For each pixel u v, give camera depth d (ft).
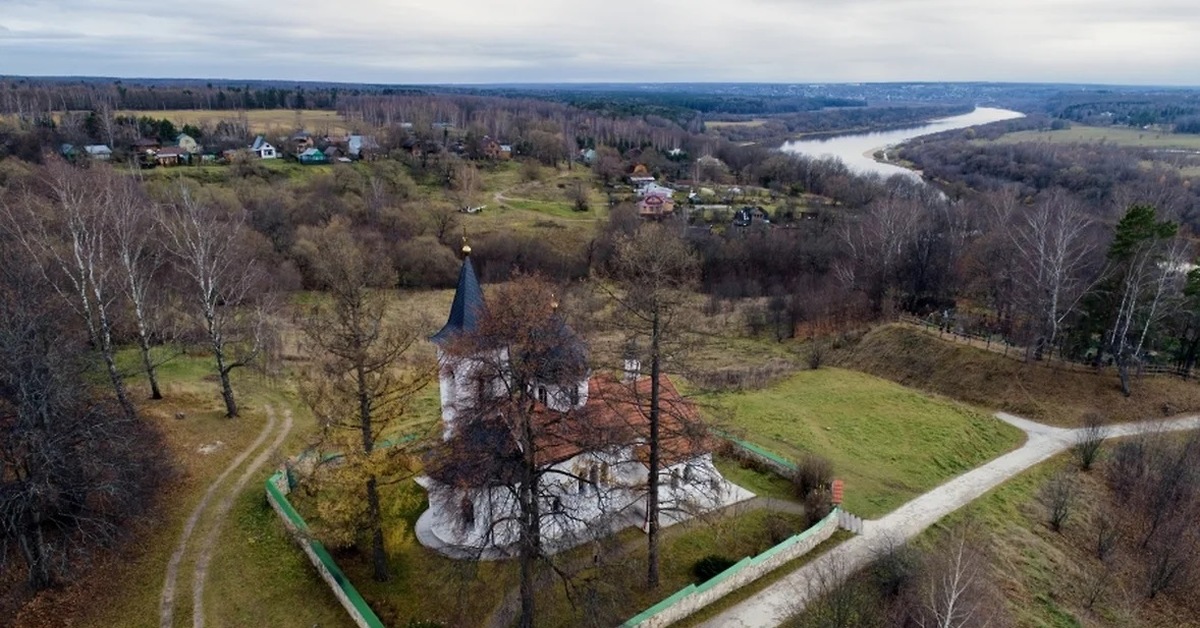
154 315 182.09
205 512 117.91
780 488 134.92
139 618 93.35
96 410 102.27
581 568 106.93
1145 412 173.37
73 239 141.90
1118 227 188.03
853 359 234.38
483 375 85.76
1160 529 131.54
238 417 152.56
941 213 334.44
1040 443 165.07
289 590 99.76
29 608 92.38
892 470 148.77
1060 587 116.47
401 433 149.59
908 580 102.83
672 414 97.50
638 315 93.56
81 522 102.12
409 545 110.01
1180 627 114.52
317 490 102.83
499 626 94.99
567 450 107.45
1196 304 183.01
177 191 285.23
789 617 100.07
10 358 91.66
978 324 242.37
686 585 105.60
